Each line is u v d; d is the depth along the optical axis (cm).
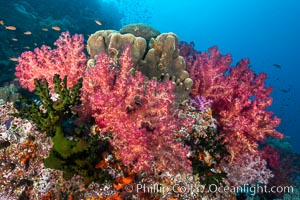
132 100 316
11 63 1092
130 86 311
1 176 316
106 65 331
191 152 384
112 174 318
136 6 3750
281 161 682
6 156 325
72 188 311
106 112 304
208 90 482
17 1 1653
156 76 420
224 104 489
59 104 314
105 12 2806
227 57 520
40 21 1677
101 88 329
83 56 391
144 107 325
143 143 295
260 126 463
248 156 439
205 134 414
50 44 1572
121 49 400
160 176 348
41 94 305
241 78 535
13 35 1375
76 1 2211
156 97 316
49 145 326
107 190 313
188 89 429
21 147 330
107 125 318
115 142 321
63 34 386
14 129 342
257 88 524
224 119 455
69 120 350
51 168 294
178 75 430
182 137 390
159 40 416
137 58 405
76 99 339
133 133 289
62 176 313
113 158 327
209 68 477
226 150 412
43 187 313
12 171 320
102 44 419
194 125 415
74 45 382
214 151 396
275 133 463
